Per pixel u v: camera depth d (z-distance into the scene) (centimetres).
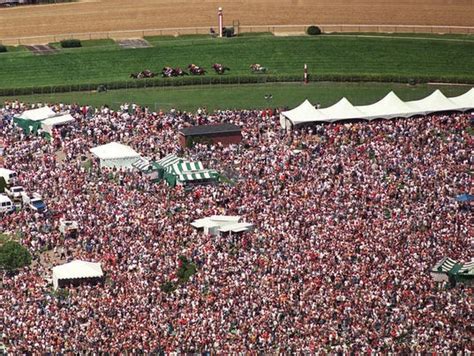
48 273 17712
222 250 17825
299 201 19338
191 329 15350
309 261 17112
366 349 14988
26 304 16238
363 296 16112
